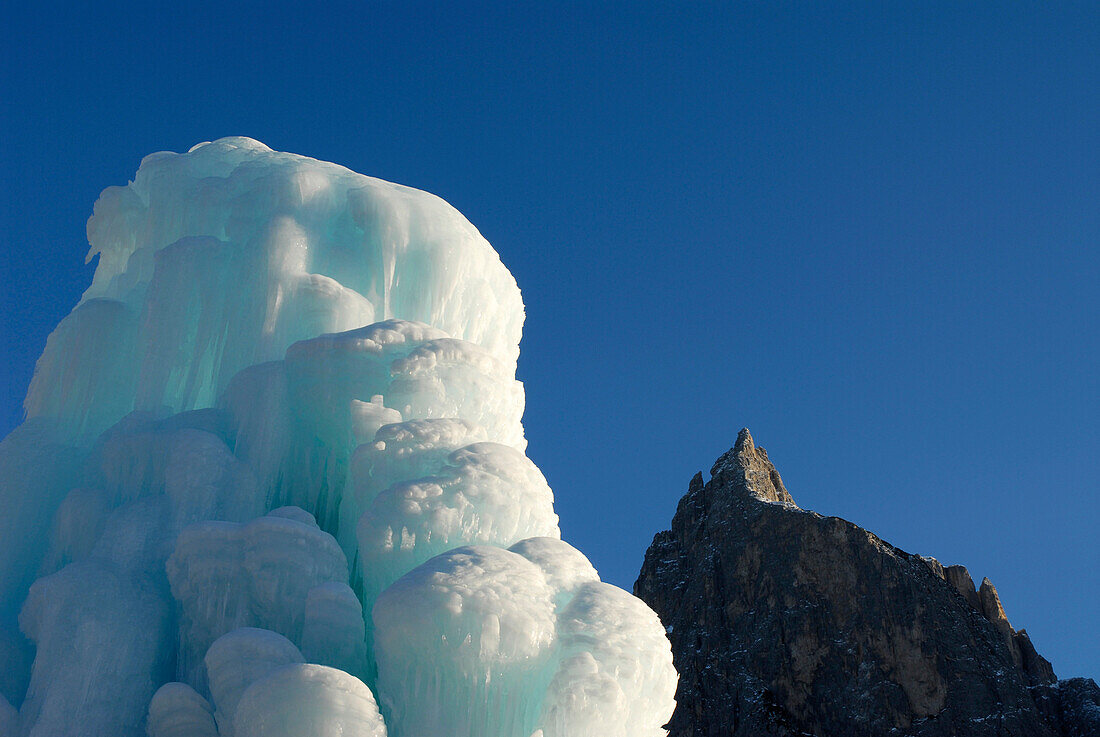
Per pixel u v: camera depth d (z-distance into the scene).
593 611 13.40
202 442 16.25
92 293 21.00
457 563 13.34
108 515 16.27
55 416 18.48
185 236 19.25
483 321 20.16
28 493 17.14
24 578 16.64
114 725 13.70
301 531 14.74
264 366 17.27
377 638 13.23
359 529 14.92
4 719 13.29
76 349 18.69
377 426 16.20
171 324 18.33
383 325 17.58
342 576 15.05
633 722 12.88
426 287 19.39
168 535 15.54
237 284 18.59
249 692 12.24
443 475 15.20
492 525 15.00
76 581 14.39
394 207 19.50
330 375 17.06
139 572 15.09
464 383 17.05
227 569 14.41
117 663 14.02
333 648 13.84
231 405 17.27
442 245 19.52
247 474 16.28
